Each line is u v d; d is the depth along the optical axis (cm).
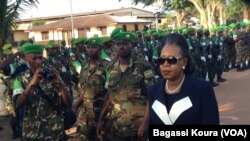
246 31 1758
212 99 278
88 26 4750
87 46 554
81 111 567
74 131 738
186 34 1223
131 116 443
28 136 427
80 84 572
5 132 841
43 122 426
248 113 864
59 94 432
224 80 1399
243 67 1702
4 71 697
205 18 3469
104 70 549
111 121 462
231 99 1041
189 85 280
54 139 429
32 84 410
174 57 278
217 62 1349
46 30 5138
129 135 445
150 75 443
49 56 958
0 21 935
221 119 827
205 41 1294
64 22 5159
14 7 948
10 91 702
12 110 719
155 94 292
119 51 446
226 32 1712
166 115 282
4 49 861
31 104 425
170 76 280
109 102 479
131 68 448
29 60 429
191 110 276
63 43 1585
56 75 429
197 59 1203
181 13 4250
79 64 894
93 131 562
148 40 1244
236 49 1697
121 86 449
